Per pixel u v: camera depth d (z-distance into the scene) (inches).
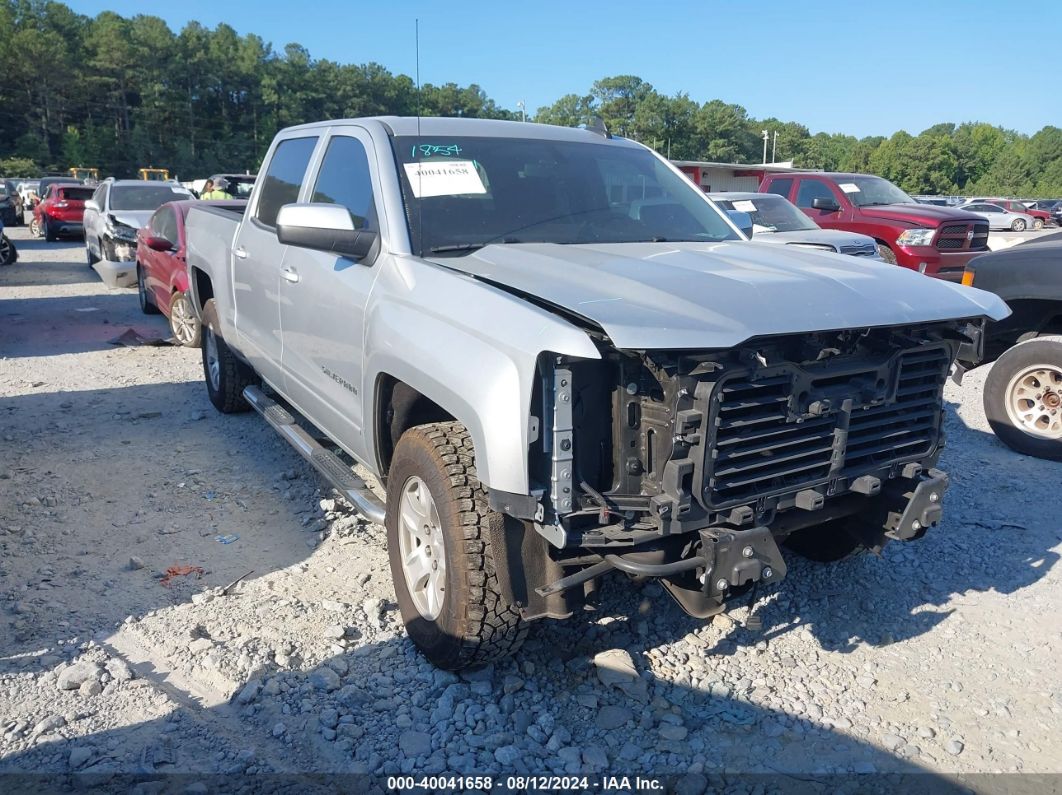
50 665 133.1
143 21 4736.7
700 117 4626.0
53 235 970.7
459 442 123.3
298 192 189.6
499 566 116.6
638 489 111.3
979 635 147.1
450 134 164.9
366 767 112.2
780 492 115.4
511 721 121.6
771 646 143.1
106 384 313.1
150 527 186.1
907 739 120.3
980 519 193.2
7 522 186.5
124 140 4375.0
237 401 258.1
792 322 109.1
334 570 166.2
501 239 148.6
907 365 126.4
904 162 5319.9
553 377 104.1
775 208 496.1
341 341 154.9
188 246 268.2
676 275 120.6
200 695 126.8
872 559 173.0
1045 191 5128.0
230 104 4849.9
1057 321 246.1
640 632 144.7
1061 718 125.1
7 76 4229.8
